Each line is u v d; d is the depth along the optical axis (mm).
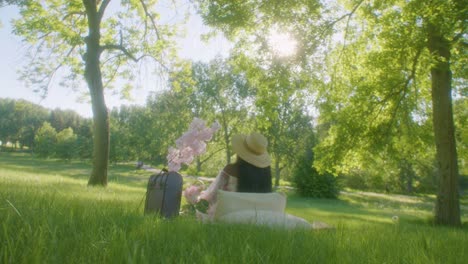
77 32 19375
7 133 124312
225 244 2236
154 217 3510
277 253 2047
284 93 14938
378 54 15352
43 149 93250
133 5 19328
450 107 16250
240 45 16172
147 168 75562
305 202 31109
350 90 17625
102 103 16766
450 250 3107
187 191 5117
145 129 70562
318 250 2273
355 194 45875
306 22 14695
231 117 54469
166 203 4254
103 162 16391
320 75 15391
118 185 17797
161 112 59906
